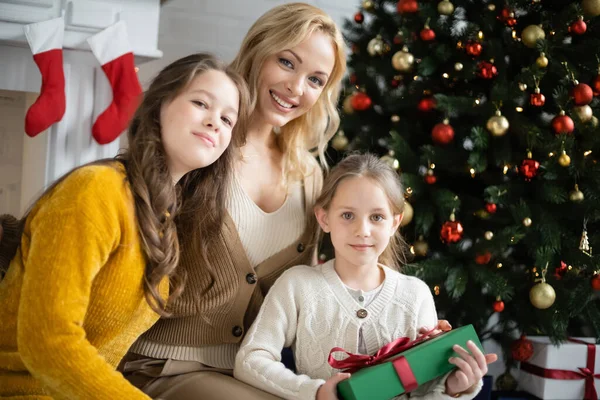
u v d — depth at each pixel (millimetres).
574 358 2059
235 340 1379
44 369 937
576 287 1926
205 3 2717
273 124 1516
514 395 2113
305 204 1534
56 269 945
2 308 1042
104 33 1928
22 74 1918
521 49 2043
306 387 1169
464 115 2105
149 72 2639
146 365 1336
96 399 944
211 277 1333
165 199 1114
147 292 1092
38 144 1979
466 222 2055
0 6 1825
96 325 1058
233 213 1396
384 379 1145
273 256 1434
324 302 1328
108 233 995
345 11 2918
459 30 2285
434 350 1206
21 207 2062
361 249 1315
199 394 1249
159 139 1142
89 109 1977
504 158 1936
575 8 1939
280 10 1497
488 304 2059
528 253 2004
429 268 1895
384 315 1331
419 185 1965
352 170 1345
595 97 2084
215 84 1146
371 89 2234
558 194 1907
